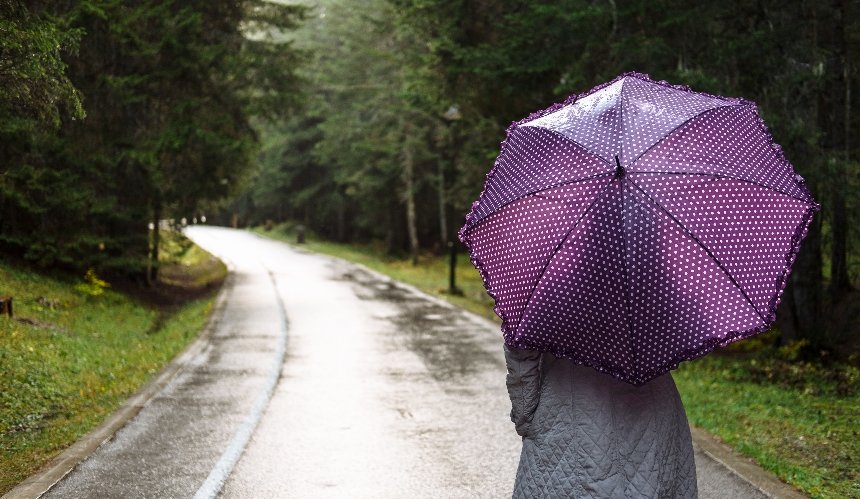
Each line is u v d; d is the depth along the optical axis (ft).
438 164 137.80
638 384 9.21
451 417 27.91
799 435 24.91
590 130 9.67
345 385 33.63
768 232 9.14
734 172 9.22
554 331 9.43
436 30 57.62
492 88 52.95
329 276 99.40
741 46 36.29
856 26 38.27
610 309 9.06
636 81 10.54
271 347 44.04
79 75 53.62
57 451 22.68
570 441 9.75
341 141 148.36
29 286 50.57
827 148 37.52
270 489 19.93
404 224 169.78
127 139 59.11
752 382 35.96
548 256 9.26
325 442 24.45
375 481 20.71
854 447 23.47
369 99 133.90
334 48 152.15
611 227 9.00
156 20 57.88
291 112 74.54
